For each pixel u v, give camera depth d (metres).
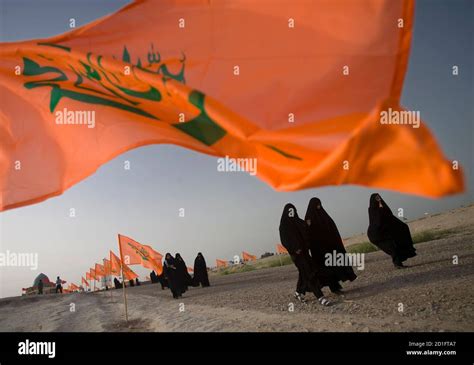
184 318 9.94
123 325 10.64
